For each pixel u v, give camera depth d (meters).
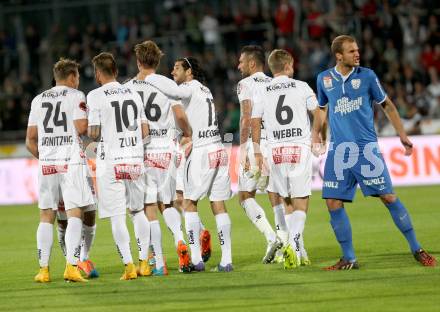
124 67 63.50
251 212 26.89
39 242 24.67
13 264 29.11
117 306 20.41
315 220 38.12
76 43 65.50
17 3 69.81
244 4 68.50
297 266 25.41
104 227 39.38
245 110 26.03
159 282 23.61
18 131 62.47
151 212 25.47
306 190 25.30
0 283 24.98
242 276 24.05
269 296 20.83
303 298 20.41
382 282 22.03
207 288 22.30
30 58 67.06
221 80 62.53
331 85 24.75
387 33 60.06
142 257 25.09
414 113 55.31
